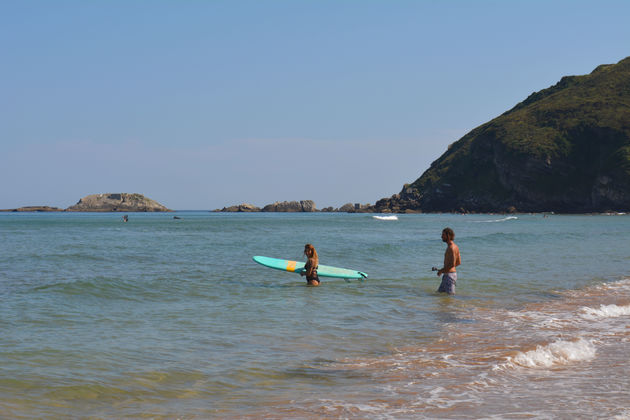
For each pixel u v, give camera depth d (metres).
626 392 6.16
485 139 185.62
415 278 17.34
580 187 155.75
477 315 11.20
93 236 46.09
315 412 5.58
